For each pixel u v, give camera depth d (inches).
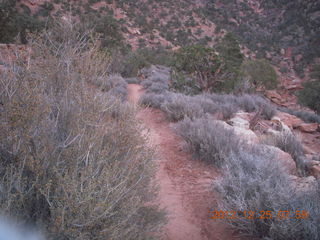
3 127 75.7
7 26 854.5
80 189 69.4
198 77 568.4
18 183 70.5
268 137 274.7
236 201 125.1
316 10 4124.0
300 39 3385.8
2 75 84.2
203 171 193.5
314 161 224.4
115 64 1035.9
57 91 102.1
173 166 199.0
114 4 3134.8
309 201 112.3
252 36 3730.3
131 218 88.9
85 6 2586.1
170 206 145.8
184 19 3730.3
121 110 117.2
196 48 550.0
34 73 98.3
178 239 119.6
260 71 1034.1
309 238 101.3
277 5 4640.8
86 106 97.7
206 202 152.0
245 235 122.7
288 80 2202.3
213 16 4252.0
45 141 80.2
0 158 76.7
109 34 1238.9
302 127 425.4
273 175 143.9
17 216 68.2
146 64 1279.5
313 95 872.9
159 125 308.8
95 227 71.0
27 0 2012.8
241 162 162.4
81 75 102.6
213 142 209.9
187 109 317.4
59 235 67.1
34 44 101.3
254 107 445.7
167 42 2881.4
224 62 561.6
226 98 466.0
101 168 84.3
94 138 86.7
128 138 104.3
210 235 124.3
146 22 3125.0
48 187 68.1
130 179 89.4
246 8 4712.1
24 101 80.7
